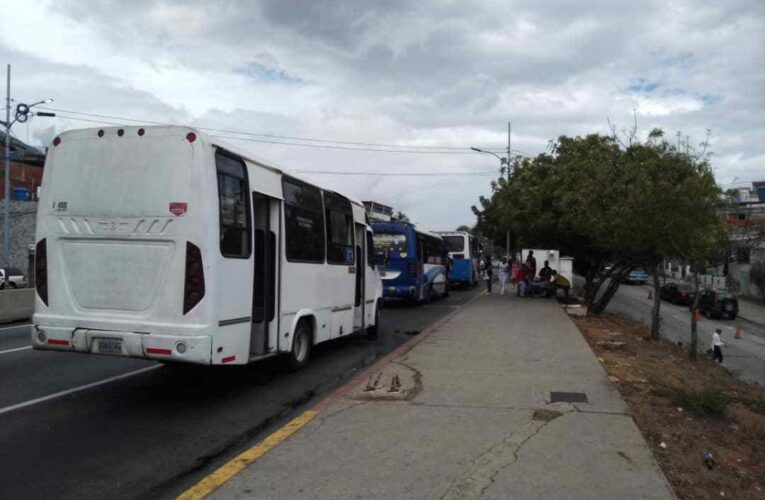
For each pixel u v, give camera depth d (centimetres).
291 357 967
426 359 1029
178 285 710
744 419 770
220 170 740
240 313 769
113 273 733
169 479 528
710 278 5825
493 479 494
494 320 1627
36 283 765
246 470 512
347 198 1207
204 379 938
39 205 768
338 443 581
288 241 930
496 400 748
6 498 484
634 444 584
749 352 2539
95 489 505
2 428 674
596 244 1875
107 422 701
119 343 722
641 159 1559
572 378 880
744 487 527
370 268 1381
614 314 2859
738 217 2462
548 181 2398
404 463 529
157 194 721
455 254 3506
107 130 745
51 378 933
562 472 509
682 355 1495
